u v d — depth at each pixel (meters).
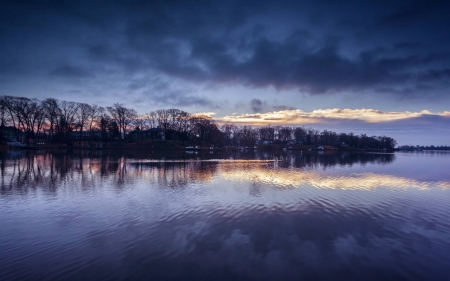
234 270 9.24
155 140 127.75
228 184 25.56
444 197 20.27
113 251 10.67
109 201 18.52
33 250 10.79
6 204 17.67
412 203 18.31
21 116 94.62
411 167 46.56
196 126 133.50
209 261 9.87
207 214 15.51
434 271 9.27
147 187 23.75
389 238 12.10
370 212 16.06
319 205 17.61
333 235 12.42
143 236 12.17
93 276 8.87
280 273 9.09
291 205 17.56
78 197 19.69
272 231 12.86
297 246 11.20
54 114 99.38
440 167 46.72
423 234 12.61
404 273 9.15
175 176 30.98
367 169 42.19
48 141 104.56
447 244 11.47
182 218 14.74
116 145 109.00
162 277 8.80
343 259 10.10
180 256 10.24
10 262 9.83
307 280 8.70
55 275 8.95
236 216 15.14
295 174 34.22
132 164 44.94
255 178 29.94
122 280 8.64
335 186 24.80
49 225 13.64
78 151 84.00
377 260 10.05
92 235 12.30
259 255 10.38
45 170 34.69
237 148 149.62
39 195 20.30
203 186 24.39
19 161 46.94
